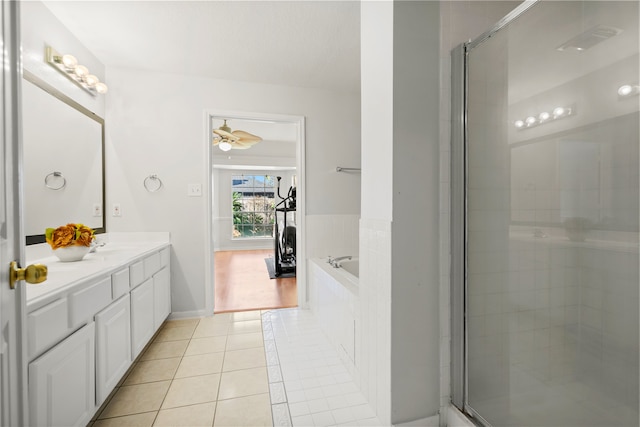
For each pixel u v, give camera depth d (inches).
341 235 125.4
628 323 49.8
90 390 52.5
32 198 67.2
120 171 103.5
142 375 72.3
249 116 114.7
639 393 48.7
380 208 56.3
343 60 99.9
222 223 294.8
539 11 52.4
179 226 108.7
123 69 103.7
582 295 54.2
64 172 79.2
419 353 53.9
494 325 54.4
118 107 103.3
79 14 75.4
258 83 115.9
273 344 88.9
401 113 52.3
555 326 55.0
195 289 111.0
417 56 53.1
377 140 57.4
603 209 52.2
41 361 40.1
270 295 140.7
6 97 27.2
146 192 105.8
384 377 54.6
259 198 307.6
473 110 53.4
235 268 205.3
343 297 77.8
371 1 59.6
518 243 55.0
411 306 53.3
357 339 68.2
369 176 60.9
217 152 238.4
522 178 54.9
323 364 77.4
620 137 50.4
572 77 53.8
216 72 107.5
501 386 54.1
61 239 63.7
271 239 306.0
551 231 55.4
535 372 54.7
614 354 51.1
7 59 27.4
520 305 55.1
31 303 38.6
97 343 55.0
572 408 53.0
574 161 54.5
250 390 66.4
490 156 54.2
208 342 90.2
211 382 69.5
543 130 54.6
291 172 308.2
